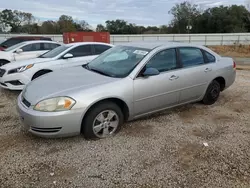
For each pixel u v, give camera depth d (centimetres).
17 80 615
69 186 269
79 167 302
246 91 666
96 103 359
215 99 541
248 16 6388
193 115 477
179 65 454
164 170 298
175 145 357
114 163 311
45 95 342
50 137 340
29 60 659
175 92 446
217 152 338
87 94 346
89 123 355
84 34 2544
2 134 386
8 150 338
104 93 357
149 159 321
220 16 6469
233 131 406
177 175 288
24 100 362
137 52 435
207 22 6712
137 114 409
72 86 361
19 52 915
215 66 517
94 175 287
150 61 414
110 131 381
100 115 364
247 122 445
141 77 399
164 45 448
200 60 496
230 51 3203
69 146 350
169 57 443
